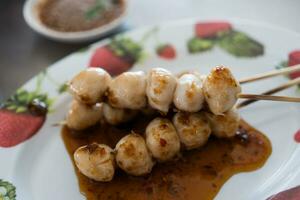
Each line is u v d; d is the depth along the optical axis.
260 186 0.28
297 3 0.43
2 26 0.48
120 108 0.32
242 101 0.33
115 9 0.45
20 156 0.32
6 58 0.44
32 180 0.31
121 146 0.29
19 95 0.36
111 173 0.29
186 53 0.37
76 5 0.46
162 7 0.46
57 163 0.32
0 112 0.34
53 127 0.34
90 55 0.38
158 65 0.37
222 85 0.27
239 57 0.36
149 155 0.29
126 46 0.38
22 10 0.50
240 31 0.37
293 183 0.27
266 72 0.34
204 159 0.30
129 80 0.30
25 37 0.46
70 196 0.29
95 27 0.43
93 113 0.32
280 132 0.30
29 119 0.34
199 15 0.44
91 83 0.30
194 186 0.29
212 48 0.37
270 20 0.41
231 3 0.45
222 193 0.28
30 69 0.42
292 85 0.32
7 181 0.30
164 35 0.39
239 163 0.29
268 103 0.32
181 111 0.30
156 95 0.28
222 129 0.30
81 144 0.33
